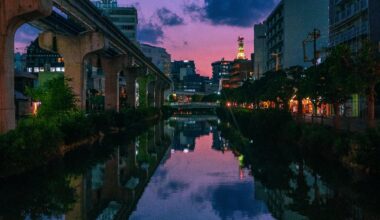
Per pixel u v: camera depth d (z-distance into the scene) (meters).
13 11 27.52
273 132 48.44
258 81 82.62
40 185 22.42
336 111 35.84
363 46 31.12
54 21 41.00
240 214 17.97
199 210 18.64
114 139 49.34
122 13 153.88
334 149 28.31
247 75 160.38
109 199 20.73
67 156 32.81
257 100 80.62
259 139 49.59
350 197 19.59
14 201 19.38
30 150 25.52
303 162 30.69
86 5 41.44
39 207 18.58
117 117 60.31
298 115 51.25
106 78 68.00
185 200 20.56
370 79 29.67
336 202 19.02
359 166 24.08
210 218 17.39
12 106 28.66
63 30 45.25
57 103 39.28
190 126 83.81
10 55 28.34
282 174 26.77
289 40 97.06
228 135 60.56
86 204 19.47
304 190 22.05
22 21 28.75
